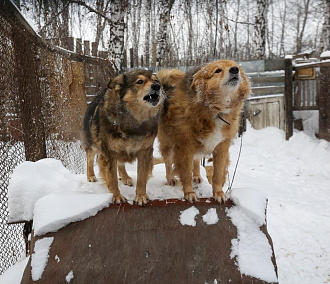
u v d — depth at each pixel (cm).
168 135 146
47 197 118
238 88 136
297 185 289
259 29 586
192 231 112
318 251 178
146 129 128
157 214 117
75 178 168
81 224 112
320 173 319
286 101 410
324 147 366
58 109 225
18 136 158
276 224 211
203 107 133
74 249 105
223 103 133
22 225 160
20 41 157
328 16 522
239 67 137
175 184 160
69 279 99
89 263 102
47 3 428
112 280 99
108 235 109
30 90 171
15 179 133
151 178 170
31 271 100
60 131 228
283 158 366
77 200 117
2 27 136
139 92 123
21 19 155
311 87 407
